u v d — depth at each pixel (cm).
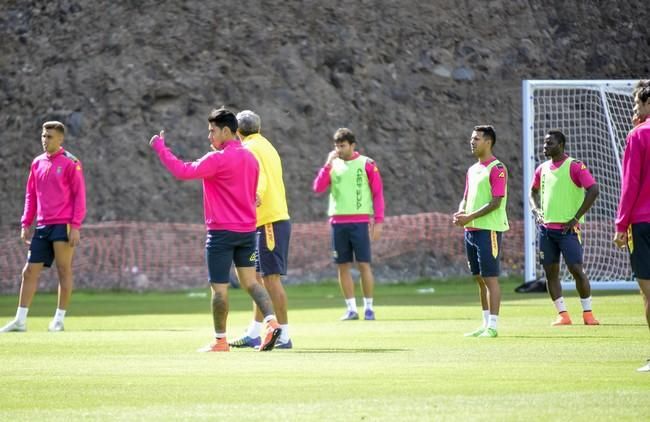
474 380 2925
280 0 11275
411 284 9456
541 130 10869
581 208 4922
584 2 11794
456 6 11519
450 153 10550
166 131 10275
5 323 5678
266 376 3044
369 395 2648
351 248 5706
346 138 5728
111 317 6006
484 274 4422
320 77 10762
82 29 10969
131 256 9494
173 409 2453
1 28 11069
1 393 2727
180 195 9981
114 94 10462
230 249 3791
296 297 7919
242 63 10738
